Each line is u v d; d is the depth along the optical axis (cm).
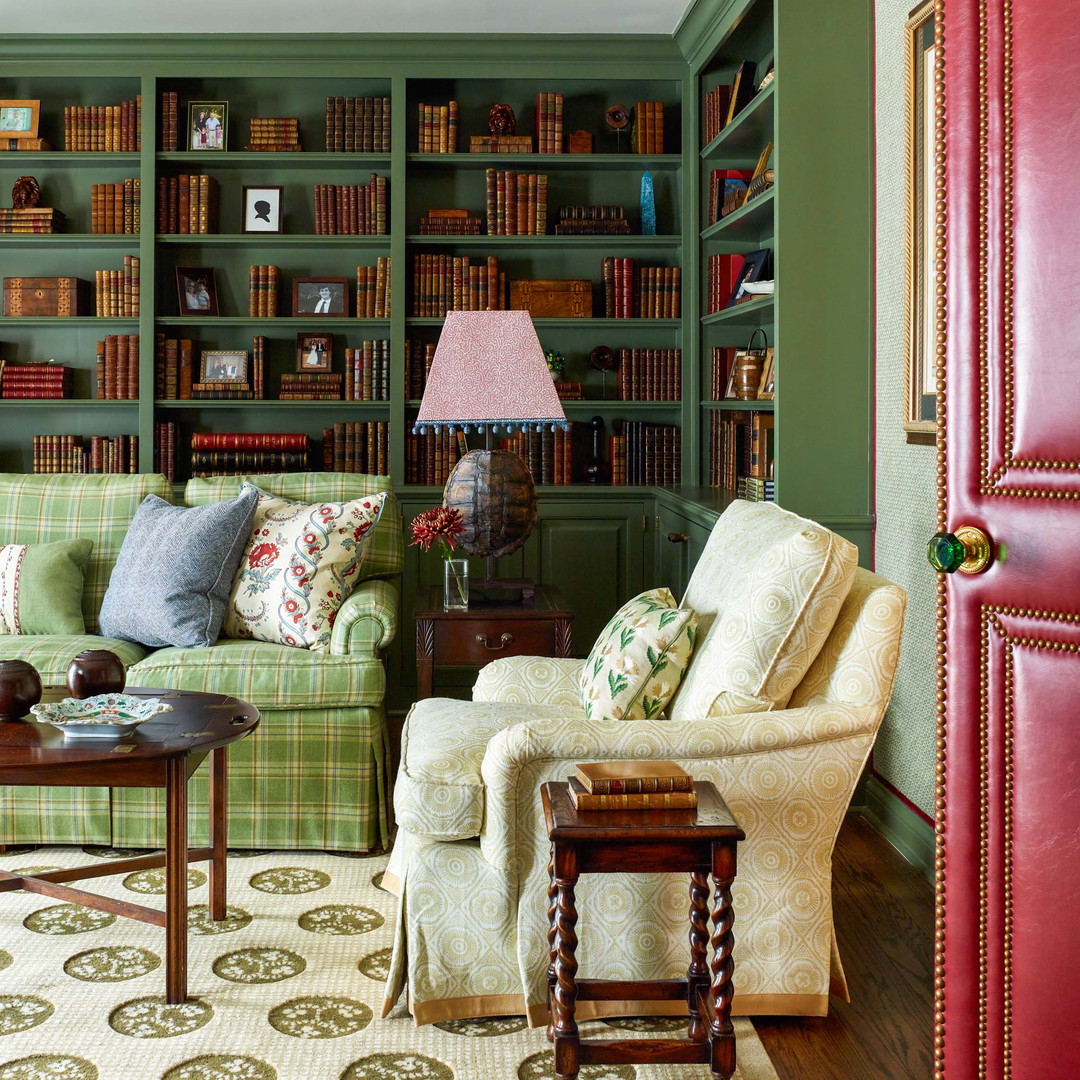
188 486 394
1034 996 134
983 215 138
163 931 271
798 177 352
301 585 342
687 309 507
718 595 259
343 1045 217
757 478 407
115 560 383
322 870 313
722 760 221
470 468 358
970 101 139
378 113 497
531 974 222
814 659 235
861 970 252
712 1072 199
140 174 508
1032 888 134
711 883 222
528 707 284
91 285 521
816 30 350
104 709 252
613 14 462
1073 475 129
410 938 225
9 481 395
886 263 343
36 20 464
